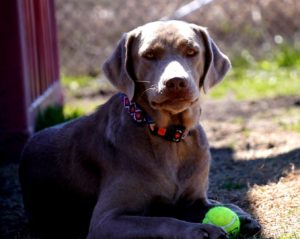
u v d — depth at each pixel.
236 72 12.82
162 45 4.91
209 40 5.18
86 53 13.66
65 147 5.48
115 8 14.34
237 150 7.78
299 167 6.39
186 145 5.09
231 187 6.21
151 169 4.93
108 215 4.75
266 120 9.26
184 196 5.16
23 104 7.94
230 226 4.71
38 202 5.73
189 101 4.75
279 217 5.18
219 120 9.51
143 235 4.47
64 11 14.15
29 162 5.79
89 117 5.45
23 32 7.99
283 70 12.83
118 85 5.09
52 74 10.33
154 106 4.83
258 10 14.20
